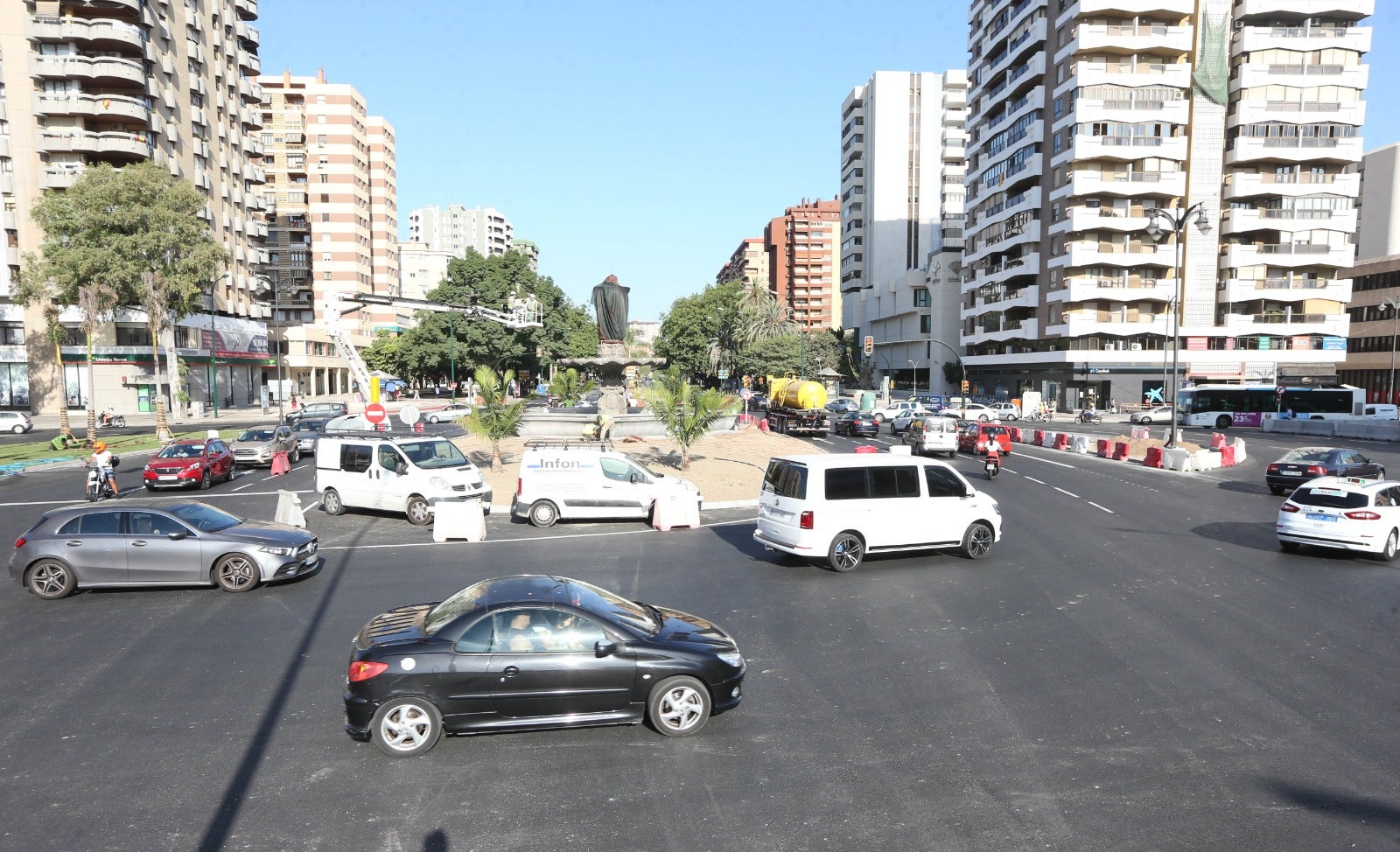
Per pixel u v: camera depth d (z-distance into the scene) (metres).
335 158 90.88
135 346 54.38
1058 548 15.50
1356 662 9.07
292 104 89.94
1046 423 55.03
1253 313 60.31
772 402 49.91
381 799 6.11
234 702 8.00
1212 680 8.53
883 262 102.00
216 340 60.28
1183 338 60.25
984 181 73.94
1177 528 17.64
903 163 101.56
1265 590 12.32
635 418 34.12
